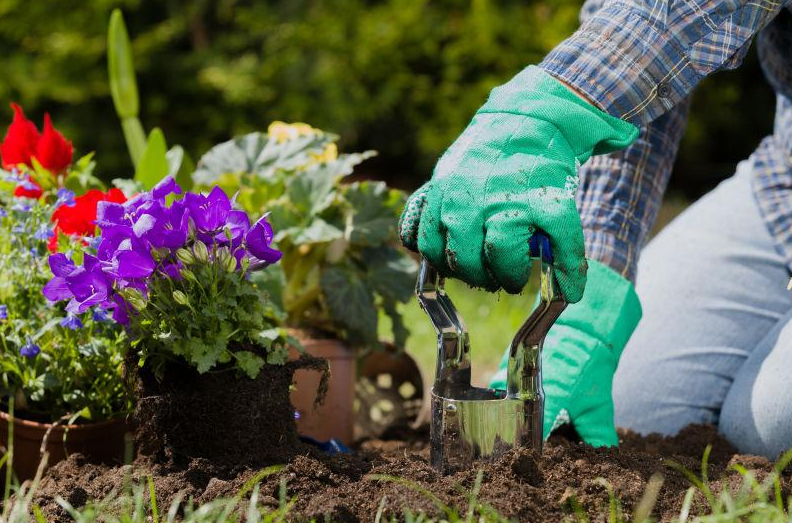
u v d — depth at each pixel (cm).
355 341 217
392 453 163
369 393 238
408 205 137
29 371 172
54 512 138
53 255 145
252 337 149
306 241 209
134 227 138
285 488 134
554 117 133
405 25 610
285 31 621
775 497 139
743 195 227
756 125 659
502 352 331
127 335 146
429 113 628
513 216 125
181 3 634
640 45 139
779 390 168
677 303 217
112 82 250
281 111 622
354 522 129
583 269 129
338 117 623
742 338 210
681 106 190
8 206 181
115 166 625
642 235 182
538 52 598
